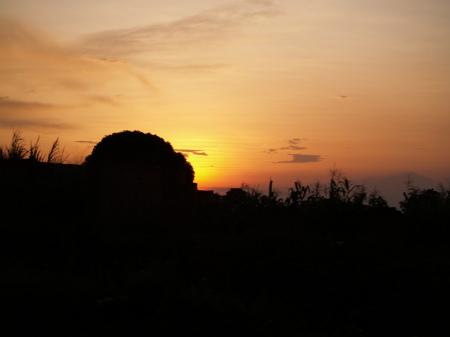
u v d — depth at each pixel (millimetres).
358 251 11086
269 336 5992
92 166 14812
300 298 7871
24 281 6523
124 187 14844
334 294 8062
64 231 10742
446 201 15523
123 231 12961
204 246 11219
